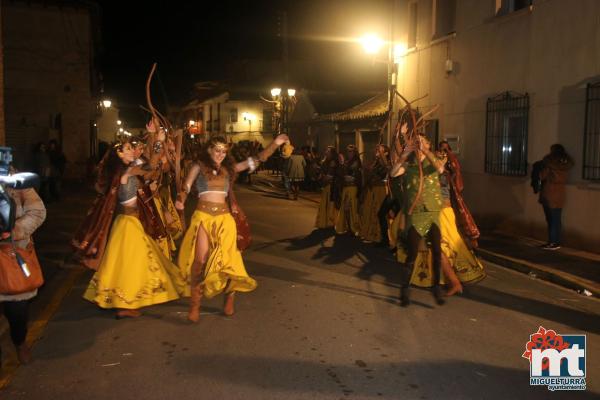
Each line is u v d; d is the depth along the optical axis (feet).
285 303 22.89
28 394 14.71
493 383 15.61
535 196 38.11
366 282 26.37
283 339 18.71
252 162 20.47
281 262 30.66
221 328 19.74
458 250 23.90
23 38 88.53
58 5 89.25
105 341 18.47
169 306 22.22
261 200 66.74
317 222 41.75
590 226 33.17
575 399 14.79
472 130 45.68
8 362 16.80
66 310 21.85
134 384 15.25
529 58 38.73
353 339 18.81
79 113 91.97
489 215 43.21
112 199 19.85
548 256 32.09
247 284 20.45
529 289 26.23
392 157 22.93
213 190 19.81
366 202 36.45
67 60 90.84
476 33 45.01
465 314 21.81
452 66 48.39
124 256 19.98
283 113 98.07
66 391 14.87
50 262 29.91
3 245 15.11
